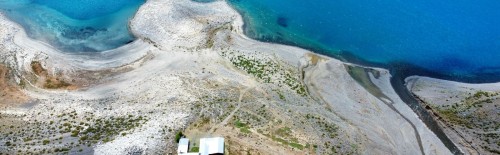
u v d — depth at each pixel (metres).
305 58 62.19
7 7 70.81
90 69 59.59
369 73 60.59
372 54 64.25
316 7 72.12
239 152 47.19
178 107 52.75
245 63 60.38
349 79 59.06
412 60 63.66
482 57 64.88
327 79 58.62
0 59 60.72
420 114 54.41
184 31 65.69
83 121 51.16
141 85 56.84
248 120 51.25
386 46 65.75
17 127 50.47
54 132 49.56
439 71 62.22
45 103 54.31
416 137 51.31
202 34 65.25
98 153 46.50
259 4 72.00
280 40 65.62
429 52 65.12
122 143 47.31
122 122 50.75
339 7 72.25
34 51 62.03
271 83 57.25
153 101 54.03
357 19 70.25
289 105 54.00
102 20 68.50
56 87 56.94
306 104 54.44
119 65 60.34
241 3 71.94
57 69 59.31
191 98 54.25
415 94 57.22
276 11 70.94
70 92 56.09
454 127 52.50
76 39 65.06
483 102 56.31
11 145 47.72
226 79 57.69
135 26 66.88
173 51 62.38
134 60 61.16
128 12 69.81
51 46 63.50
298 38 66.25
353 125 52.06
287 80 58.00
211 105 53.06
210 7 70.25
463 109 55.06
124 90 56.22
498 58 64.81
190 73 58.56
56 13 69.81
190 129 49.62
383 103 55.62
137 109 52.75
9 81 57.62
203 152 46.22
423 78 60.66
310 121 51.94
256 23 68.38
